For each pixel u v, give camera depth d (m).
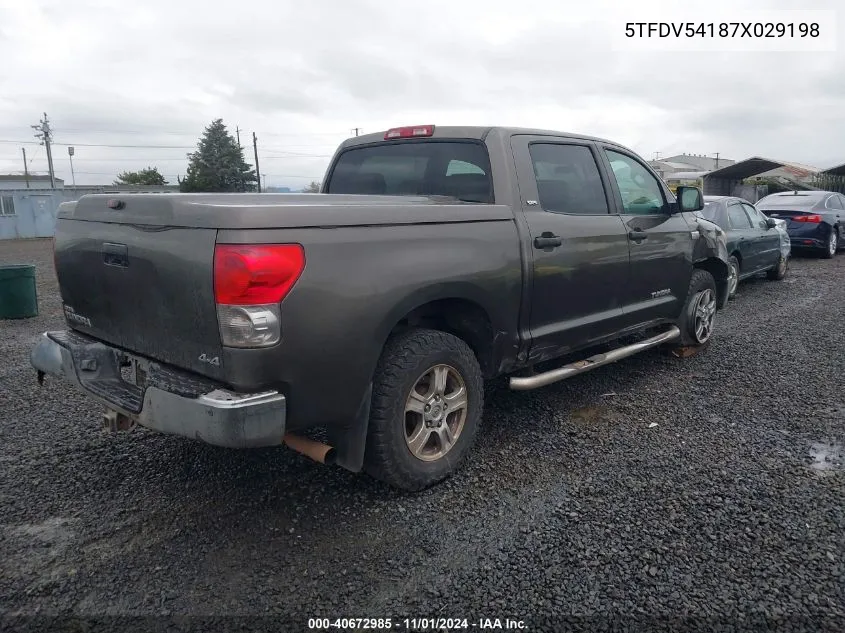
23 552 2.97
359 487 3.59
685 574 2.80
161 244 2.93
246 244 2.66
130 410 3.06
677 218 5.60
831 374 5.70
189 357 2.93
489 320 3.78
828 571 2.83
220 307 2.70
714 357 6.26
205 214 2.74
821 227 14.57
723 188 35.69
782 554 2.95
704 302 6.14
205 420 2.71
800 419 4.61
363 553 2.97
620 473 3.76
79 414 4.73
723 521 3.23
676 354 6.14
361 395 3.11
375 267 3.05
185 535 3.12
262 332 2.70
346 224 2.96
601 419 4.62
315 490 3.56
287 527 3.19
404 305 3.19
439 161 4.29
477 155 4.09
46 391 5.25
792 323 7.92
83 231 3.47
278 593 2.69
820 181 33.03
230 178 65.44
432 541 3.06
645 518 3.25
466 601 2.64
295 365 2.82
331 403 3.01
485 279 3.62
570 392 5.20
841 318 8.21
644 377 5.60
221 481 3.67
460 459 3.69
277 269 2.70
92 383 3.38
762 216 10.99
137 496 3.50
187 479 3.70
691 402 4.98
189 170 66.50
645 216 5.12
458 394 3.62
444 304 3.73
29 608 2.60
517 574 2.81
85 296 3.57
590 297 4.51
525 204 4.00
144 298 3.09
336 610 2.59
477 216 3.63
